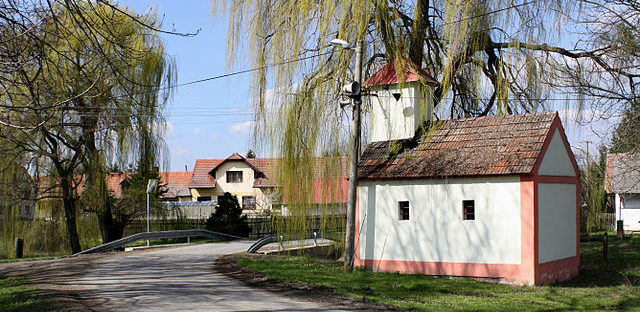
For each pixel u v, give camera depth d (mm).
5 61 9445
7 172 28359
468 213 17766
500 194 17000
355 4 20031
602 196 34062
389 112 20844
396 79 20547
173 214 37656
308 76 20922
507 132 18375
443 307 12477
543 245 16922
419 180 18578
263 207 57344
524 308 12664
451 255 17766
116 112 27297
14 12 9508
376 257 19297
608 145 20719
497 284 16453
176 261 20797
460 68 22422
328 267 19547
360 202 19812
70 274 17125
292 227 21000
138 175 33250
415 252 18484
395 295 13977
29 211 30781
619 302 14070
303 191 20828
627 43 18984
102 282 15312
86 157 30734
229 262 20297
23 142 25453
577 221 19672
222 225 35688
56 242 31156
